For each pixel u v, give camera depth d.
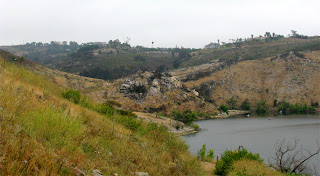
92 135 8.37
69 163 4.73
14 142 4.29
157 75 142.88
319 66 182.25
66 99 14.01
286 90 171.88
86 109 13.77
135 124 15.62
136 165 7.75
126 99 118.31
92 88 120.94
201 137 64.50
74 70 195.50
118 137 10.27
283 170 20.58
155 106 118.50
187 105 129.00
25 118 5.60
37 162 4.18
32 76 12.79
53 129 5.62
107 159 6.76
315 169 27.48
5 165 3.61
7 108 5.81
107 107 17.83
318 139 55.75
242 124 93.44
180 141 16.48
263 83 185.62
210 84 183.88
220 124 96.56
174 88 139.00
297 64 191.62
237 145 52.22
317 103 149.25
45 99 9.86
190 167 11.55
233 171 14.34
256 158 16.89
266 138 60.31
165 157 10.64
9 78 9.61
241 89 181.25
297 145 49.50
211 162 23.28
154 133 15.19
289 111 143.25
